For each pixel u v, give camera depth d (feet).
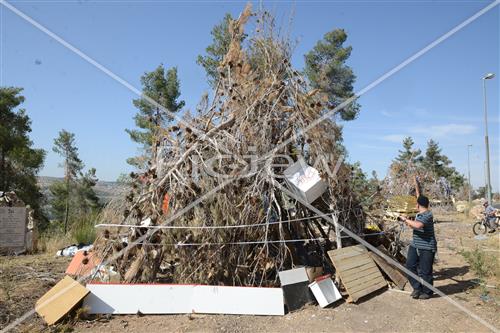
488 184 71.20
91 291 17.16
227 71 23.70
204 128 21.72
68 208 101.50
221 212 18.97
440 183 94.17
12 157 79.20
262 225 19.44
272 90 22.07
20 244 32.91
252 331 15.51
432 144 135.54
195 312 17.24
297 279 18.22
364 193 25.91
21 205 35.91
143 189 20.83
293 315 17.06
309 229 22.38
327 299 18.10
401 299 19.12
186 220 19.24
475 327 15.94
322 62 49.16
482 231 46.16
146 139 50.85
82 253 22.50
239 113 21.58
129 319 16.65
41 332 15.20
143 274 18.95
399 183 39.63
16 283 21.57
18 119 83.10
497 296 19.63
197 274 18.58
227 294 17.37
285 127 21.89
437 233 46.55
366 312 17.44
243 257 19.15
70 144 109.50
